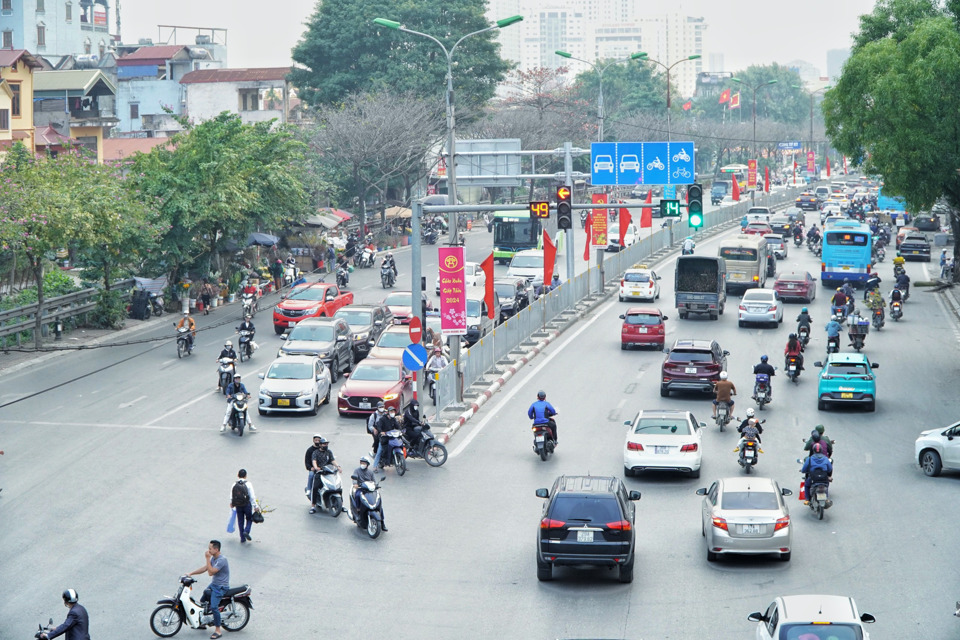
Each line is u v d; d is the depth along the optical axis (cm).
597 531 4512
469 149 13600
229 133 12419
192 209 11212
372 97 18812
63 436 7069
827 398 7512
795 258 16350
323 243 14875
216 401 7988
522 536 5259
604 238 12812
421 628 4209
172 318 11356
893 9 11538
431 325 10262
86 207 9912
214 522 5484
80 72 18388
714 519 4769
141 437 7050
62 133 17838
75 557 5012
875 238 17238
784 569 4766
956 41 9725
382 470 6397
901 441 6862
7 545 5169
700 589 4553
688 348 7906
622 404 7844
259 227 14350
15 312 9519
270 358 9425
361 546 5162
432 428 7169
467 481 6153
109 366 9125
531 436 7081
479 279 11762
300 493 5972
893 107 9775
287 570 4859
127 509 5672
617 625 4181
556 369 9069
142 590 4631
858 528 5297
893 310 11175
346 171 18000
